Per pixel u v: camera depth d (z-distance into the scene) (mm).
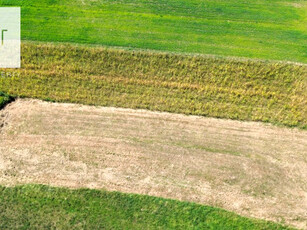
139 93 19250
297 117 18234
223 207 15055
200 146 17234
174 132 17797
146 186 15688
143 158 16688
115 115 18500
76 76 19859
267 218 14766
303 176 16219
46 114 18500
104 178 15938
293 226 14539
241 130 17938
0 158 16656
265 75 19594
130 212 14859
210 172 16250
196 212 14836
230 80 19500
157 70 19969
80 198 15227
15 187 15547
